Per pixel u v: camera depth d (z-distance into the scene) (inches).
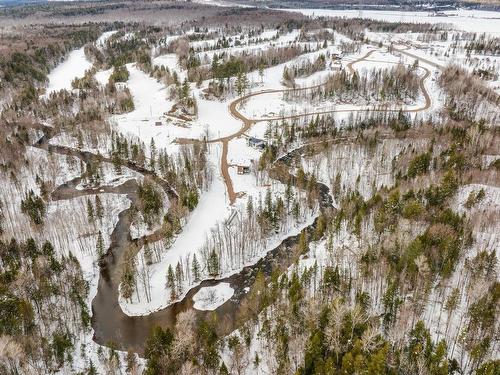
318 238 5236.2
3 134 7741.1
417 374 3238.2
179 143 7859.3
